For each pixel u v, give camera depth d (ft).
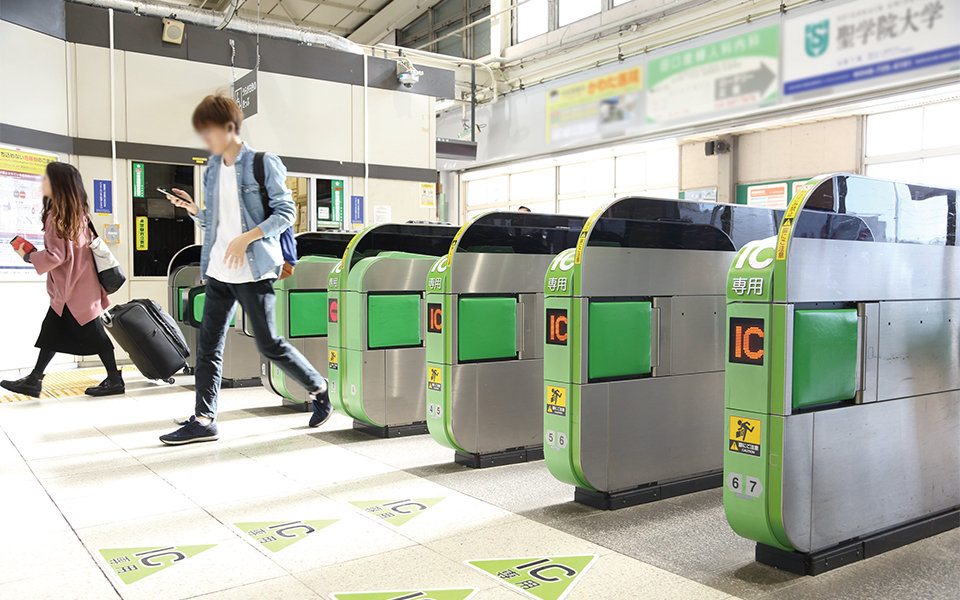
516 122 53.52
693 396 12.05
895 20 31.17
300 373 15.08
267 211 13.97
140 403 19.26
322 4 55.57
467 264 13.01
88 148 26.58
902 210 9.24
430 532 9.60
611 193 55.01
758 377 8.16
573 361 10.60
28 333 24.75
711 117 40.45
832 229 8.38
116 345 28.02
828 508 8.41
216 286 14.17
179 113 28.50
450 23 60.23
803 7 35.37
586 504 11.03
